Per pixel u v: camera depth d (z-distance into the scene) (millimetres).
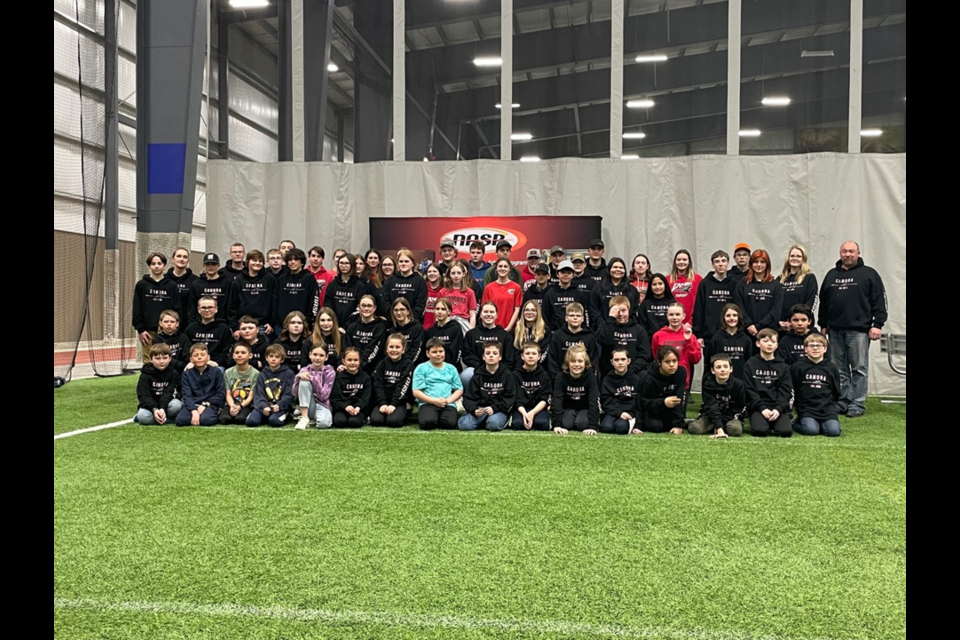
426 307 6719
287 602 2117
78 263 8953
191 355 5406
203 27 8539
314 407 5293
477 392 5406
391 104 9055
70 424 5320
